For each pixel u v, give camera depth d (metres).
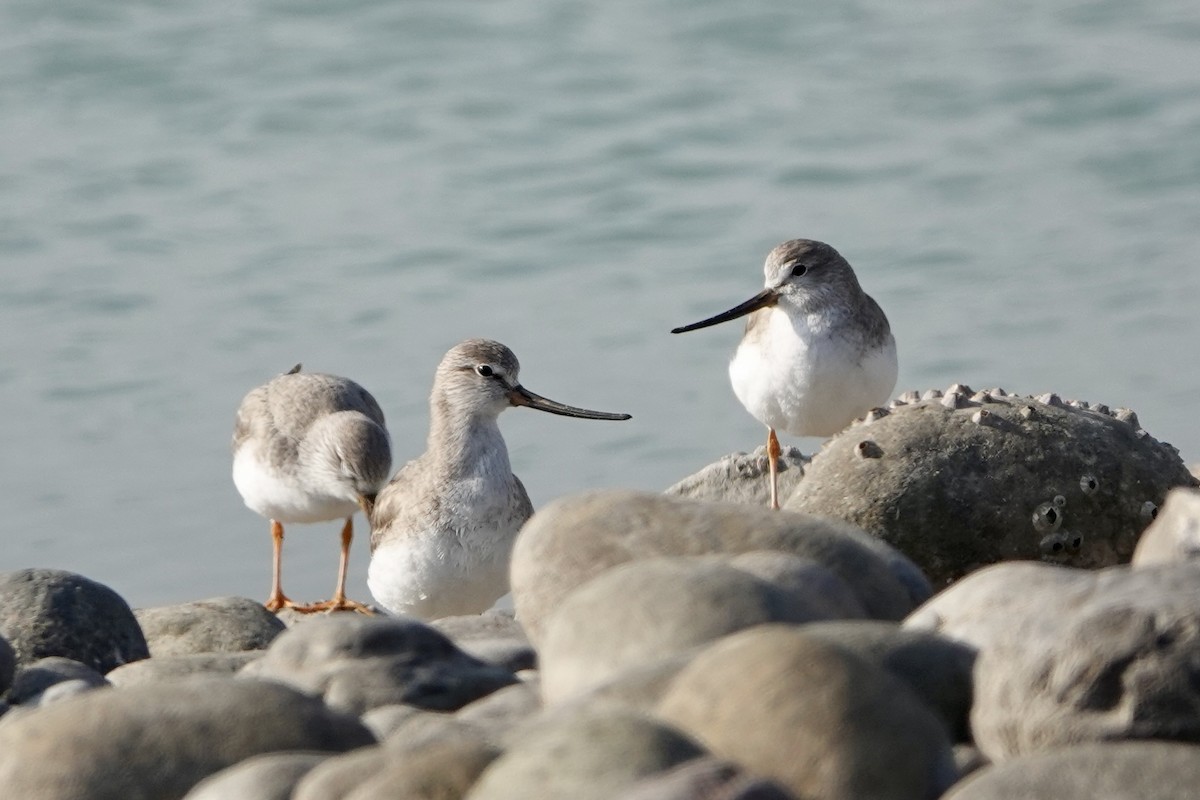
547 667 6.58
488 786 5.32
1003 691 5.93
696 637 6.34
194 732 6.27
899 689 5.70
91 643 9.48
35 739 6.27
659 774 5.12
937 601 6.86
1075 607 6.01
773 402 12.52
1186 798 5.17
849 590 7.11
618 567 7.14
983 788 5.32
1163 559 7.16
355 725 6.47
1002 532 9.73
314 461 13.09
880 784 5.47
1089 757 5.35
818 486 9.96
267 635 10.61
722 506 7.75
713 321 12.43
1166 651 5.69
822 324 12.16
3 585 9.64
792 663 5.67
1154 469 10.01
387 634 7.40
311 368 18.84
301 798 5.66
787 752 5.50
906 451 9.91
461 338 19.59
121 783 6.15
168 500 16.25
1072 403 10.61
